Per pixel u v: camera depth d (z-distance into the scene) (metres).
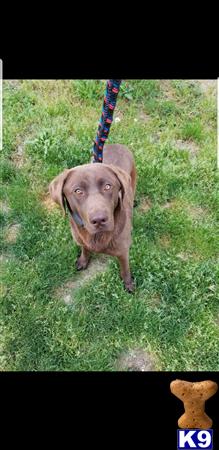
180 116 1.50
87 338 1.15
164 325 1.16
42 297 1.20
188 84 1.56
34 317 1.17
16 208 1.32
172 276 1.22
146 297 1.20
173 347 1.13
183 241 1.27
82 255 1.21
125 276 1.18
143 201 1.35
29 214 1.31
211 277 1.20
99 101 1.53
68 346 1.13
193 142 1.46
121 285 1.21
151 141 1.46
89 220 0.89
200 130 1.46
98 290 1.20
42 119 1.49
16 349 1.14
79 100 1.54
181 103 1.53
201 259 1.25
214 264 1.24
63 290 1.22
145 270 1.22
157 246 1.27
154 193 1.34
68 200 0.95
